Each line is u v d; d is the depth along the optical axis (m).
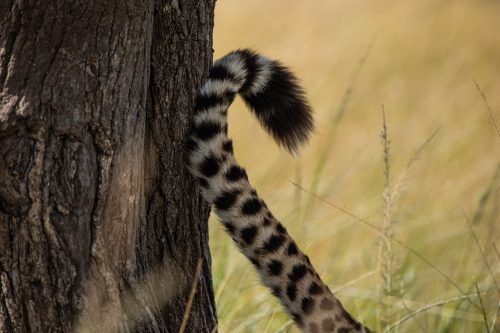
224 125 7.93
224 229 8.34
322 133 19.38
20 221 6.80
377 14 34.25
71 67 6.88
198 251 8.14
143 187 7.54
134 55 7.15
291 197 13.66
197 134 7.83
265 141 17.28
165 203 7.80
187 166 7.87
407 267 12.23
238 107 19.12
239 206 8.01
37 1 6.77
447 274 12.38
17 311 6.91
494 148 18.78
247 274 11.30
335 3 33.38
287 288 8.25
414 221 13.88
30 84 6.79
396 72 27.64
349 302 11.66
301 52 24.27
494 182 12.59
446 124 20.77
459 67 29.09
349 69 25.08
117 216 7.20
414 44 31.34
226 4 29.50
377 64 27.55
